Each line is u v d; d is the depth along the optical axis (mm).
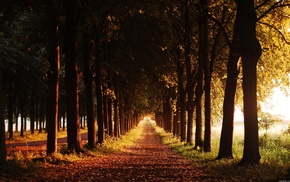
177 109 44531
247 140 12914
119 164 16250
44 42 20047
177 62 33219
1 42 27750
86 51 23078
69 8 17984
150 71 36094
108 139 31000
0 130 11641
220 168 13047
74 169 13656
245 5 12961
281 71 19859
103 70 29094
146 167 15141
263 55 20281
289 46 17422
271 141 30234
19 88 40969
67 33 18219
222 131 16594
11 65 34938
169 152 25391
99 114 28016
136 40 30312
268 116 29609
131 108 64938
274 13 16719
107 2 19594
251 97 12867
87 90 23422
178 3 23141
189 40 26391
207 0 18234
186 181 10789
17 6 17484
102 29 22625
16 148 25906
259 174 10312
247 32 12914
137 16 27797
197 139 25328
